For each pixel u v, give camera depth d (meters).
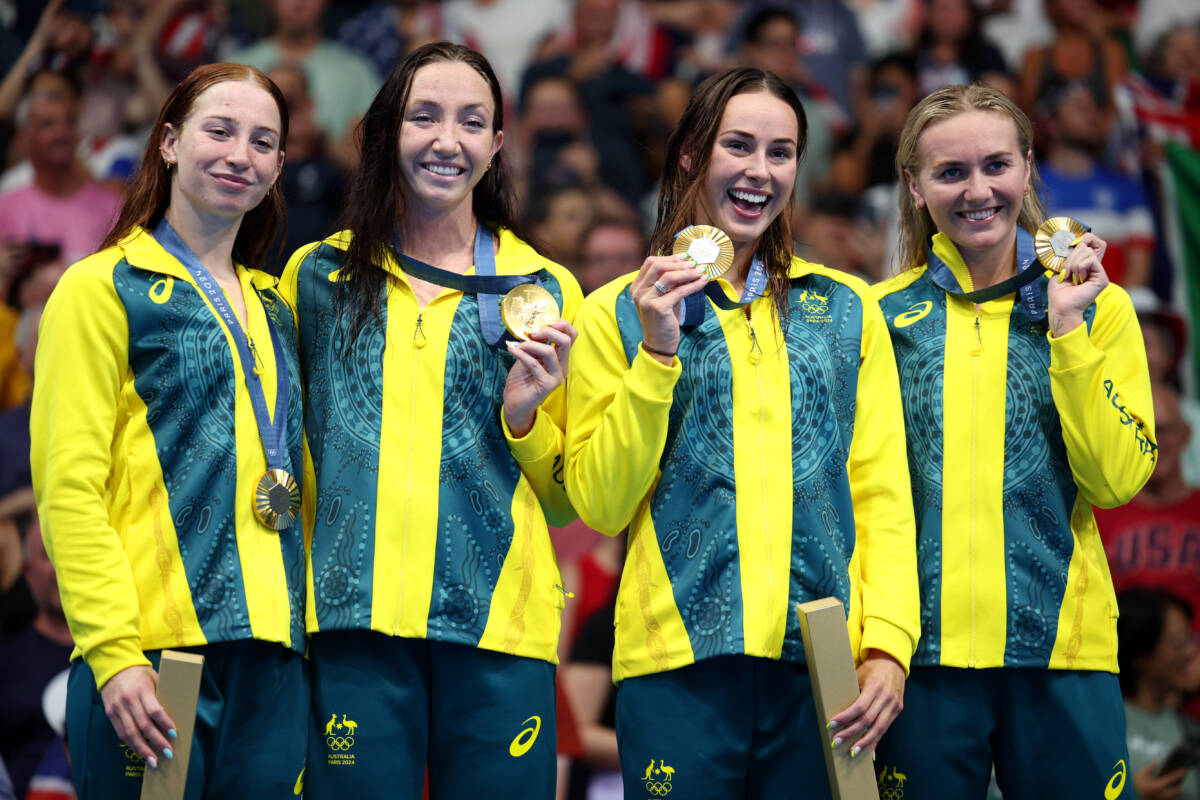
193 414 5.88
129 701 5.50
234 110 6.00
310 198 14.59
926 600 6.32
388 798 5.90
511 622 6.02
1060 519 6.31
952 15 15.53
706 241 5.90
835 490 6.11
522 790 6.00
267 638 5.76
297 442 6.12
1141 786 11.37
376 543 5.94
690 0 15.82
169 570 5.77
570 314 6.48
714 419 6.07
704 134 6.26
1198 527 12.80
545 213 14.78
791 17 15.66
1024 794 6.29
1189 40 15.30
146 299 5.90
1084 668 6.25
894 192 15.06
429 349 6.10
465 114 6.20
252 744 5.81
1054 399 6.21
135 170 6.32
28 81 14.73
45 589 11.95
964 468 6.36
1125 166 15.10
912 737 6.28
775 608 5.91
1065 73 15.29
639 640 6.03
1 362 14.02
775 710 5.99
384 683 5.94
